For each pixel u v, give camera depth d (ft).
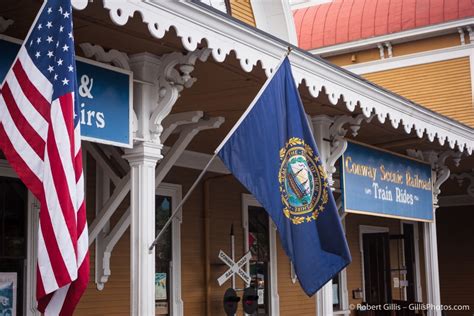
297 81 26.22
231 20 22.20
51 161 15.58
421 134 35.32
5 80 16.78
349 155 33.68
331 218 22.38
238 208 41.63
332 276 22.34
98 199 31.63
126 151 22.36
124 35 21.18
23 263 28.37
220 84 26.91
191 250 37.93
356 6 66.74
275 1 47.11
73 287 15.88
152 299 21.49
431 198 42.06
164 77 22.70
